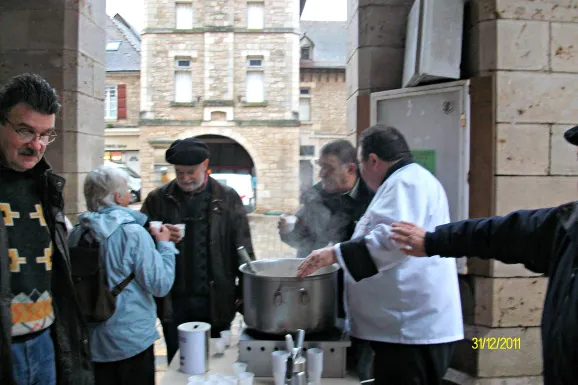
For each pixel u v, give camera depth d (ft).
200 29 57.52
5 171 5.13
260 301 5.75
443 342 6.23
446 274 6.36
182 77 58.59
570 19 8.54
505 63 8.43
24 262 5.08
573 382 3.79
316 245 7.87
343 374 5.82
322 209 7.77
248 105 58.18
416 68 8.93
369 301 6.38
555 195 8.66
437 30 8.59
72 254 6.25
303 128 72.13
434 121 9.07
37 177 5.33
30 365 5.10
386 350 6.38
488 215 8.54
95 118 12.29
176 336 8.20
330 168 7.53
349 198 7.64
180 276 8.11
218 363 6.33
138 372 6.86
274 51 57.88
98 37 12.40
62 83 11.05
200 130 58.39
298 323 5.68
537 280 8.62
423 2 8.81
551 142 8.61
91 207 6.82
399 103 9.53
